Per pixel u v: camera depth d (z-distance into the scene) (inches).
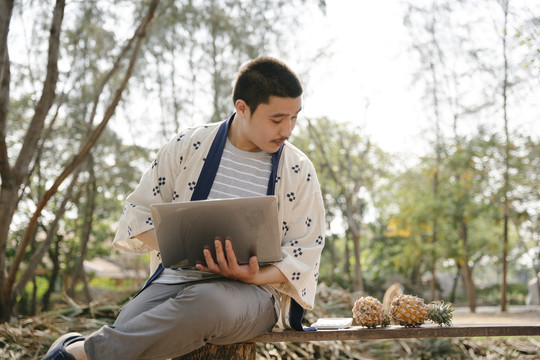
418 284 842.8
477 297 1035.9
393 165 570.6
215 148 98.5
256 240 85.8
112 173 546.0
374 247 981.8
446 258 555.5
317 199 100.0
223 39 392.8
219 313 83.4
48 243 275.7
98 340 81.9
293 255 94.7
